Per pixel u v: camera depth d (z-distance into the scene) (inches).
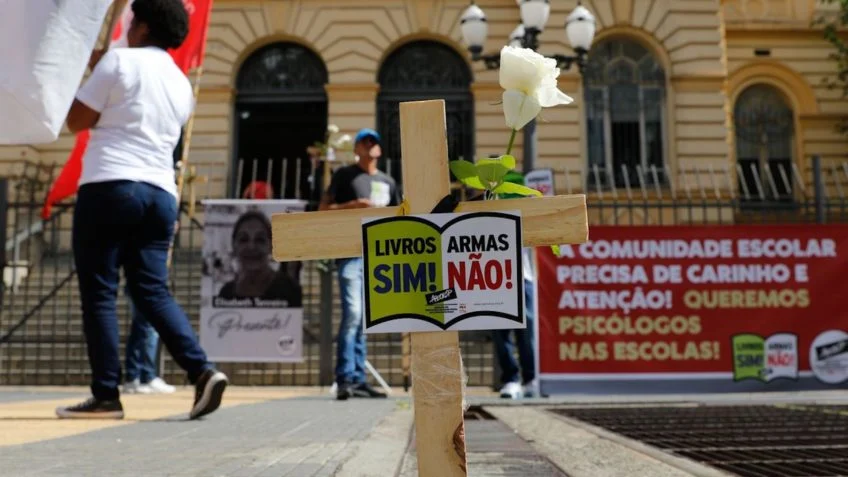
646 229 228.8
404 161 49.4
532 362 234.7
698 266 228.4
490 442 110.0
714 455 97.2
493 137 593.6
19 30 98.5
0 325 328.8
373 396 227.6
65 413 136.6
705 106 605.9
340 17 615.2
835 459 93.6
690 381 225.0
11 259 466.9
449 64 622.5
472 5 339.9
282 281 286.2
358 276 219.0
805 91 711.7
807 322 227.0
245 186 693.9
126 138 136.5
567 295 227.9
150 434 110.0
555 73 52.7
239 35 615.2
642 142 610.9
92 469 73.2
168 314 138.1
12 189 538.0
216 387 137.0
